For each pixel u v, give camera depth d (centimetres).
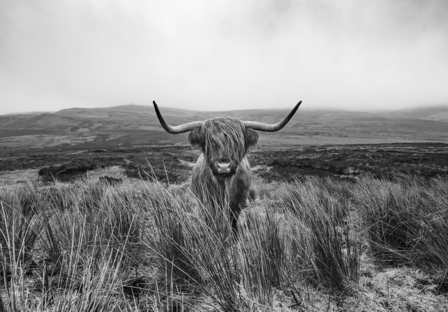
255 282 184
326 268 197
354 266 209
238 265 196
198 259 189
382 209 312
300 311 173
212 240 193
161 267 207
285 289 194
